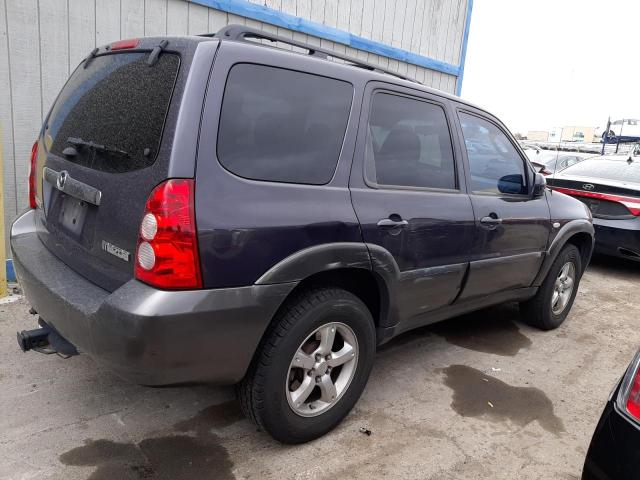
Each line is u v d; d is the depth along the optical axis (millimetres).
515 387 3426
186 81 2064
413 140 2990
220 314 2072
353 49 6828
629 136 18188
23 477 2258
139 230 2025
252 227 2137
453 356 3838
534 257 3912
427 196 2984
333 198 2473
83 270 2354
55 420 2676
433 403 3137
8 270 4438
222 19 5395
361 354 2732
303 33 6129
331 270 2557
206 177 2043
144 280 2010
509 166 3727
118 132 2271
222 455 2506
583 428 3000
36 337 2512
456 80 8719
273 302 2227
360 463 2518
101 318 2012
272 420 2416
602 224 6492
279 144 2320
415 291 2971
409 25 7535
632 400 1821
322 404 2641
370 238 2602
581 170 7465
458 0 8242
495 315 4828
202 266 2016
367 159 2693
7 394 2865
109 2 4652
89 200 2297
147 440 2578
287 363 2375
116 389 3002
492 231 3430
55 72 4512
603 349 4207
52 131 2902
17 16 4238
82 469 2338
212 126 2082
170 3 5000
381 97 2818
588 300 5613
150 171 2035
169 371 2039
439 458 2607
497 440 2809
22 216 3086
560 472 2582
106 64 2635
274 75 2338
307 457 2533
